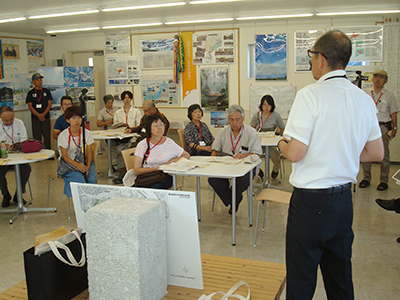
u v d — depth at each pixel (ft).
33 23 23.73
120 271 5.06
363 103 5.32
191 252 5.66
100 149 29.07
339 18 23.48
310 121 5.20
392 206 11.73
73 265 5.73
